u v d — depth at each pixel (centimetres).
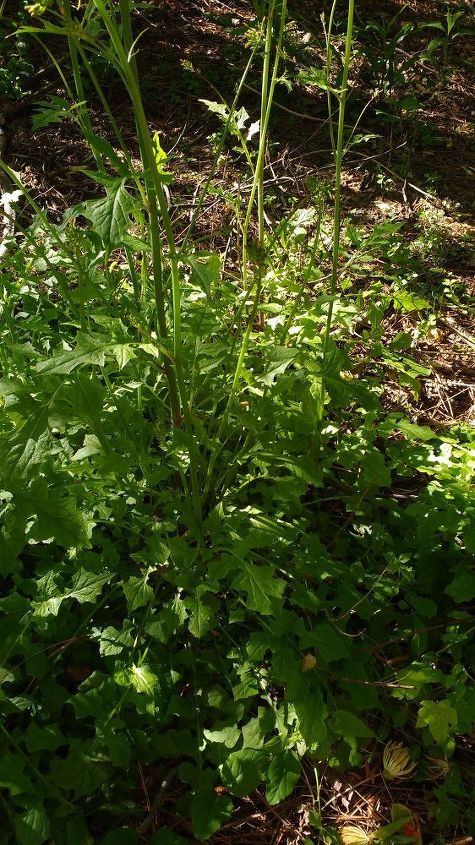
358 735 186
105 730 183
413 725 210
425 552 231
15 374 227
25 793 177
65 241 280
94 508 209
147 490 208
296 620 195
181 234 383
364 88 535
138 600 191
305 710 183
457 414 309
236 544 192
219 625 212
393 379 320
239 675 209
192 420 196
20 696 193
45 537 164
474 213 438
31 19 517
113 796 188
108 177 152
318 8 609
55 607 196
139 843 182
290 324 232
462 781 201
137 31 555
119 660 197
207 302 226
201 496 216
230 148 467
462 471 237
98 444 199
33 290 275
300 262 302
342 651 192
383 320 353
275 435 217
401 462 250
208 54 547
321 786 200
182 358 204
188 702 200
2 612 217
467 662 223
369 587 225
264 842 189
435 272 386
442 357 338
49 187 410
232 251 369
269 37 197
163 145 462
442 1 667
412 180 462
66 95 481
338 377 210
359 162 468
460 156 491
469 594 206
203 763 197
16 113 463
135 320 199
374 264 382
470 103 552
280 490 206
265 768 189
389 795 198
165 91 508
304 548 221
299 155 469
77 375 173
